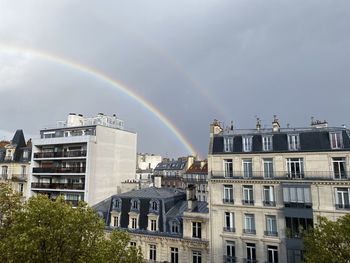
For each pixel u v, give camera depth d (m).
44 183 63.41
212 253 41.38
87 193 57.03
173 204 48.50
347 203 35.47
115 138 65.12
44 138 66.06
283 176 39.34
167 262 43.09
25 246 19.67
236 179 42.00
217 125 47.41
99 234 24.52
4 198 33.50
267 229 39.47
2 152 73.44
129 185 62.66
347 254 26.27
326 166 37.34
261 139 42.34
